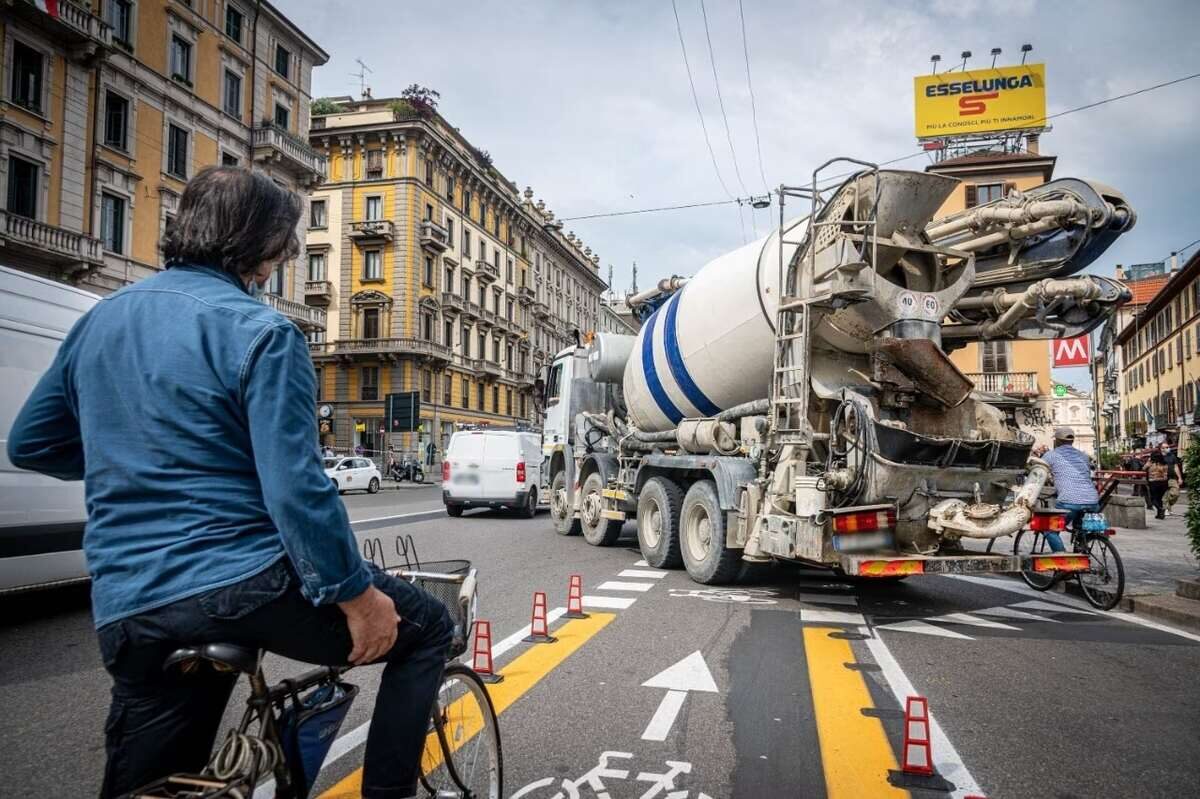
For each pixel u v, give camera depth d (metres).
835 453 6.95
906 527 6.91
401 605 2.10
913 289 7.28
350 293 48.22
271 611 1.72
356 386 48.56
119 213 27.33
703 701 4.51
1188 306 37.56
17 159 23.72
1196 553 7.63
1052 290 6.97
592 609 7.20
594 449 13.22
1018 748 3.82
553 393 14.80
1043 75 33.28
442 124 52.94
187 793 1.67
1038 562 6.85
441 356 50.06
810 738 3.92
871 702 4.53
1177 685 4.94
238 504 1.73
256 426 1.68
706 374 9.37
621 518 11.55
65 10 24.27
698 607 7.36
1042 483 6.84
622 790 3.28
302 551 1.65
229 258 1.93
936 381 6.97
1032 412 7.75
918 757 3.49
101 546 1.71
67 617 6.71
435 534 13.73
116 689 1.80
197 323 1.75
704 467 8.62
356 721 4.17
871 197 7.01
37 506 6.32
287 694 2.07
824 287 7.30
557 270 76.31
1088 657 5.66
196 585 1.66
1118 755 3.74
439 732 2.61
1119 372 59.94
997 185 31.11
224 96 32.41
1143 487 22.84
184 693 1.80
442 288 52.12
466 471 17.20
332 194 48.66
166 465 1.71
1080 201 6.85
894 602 7.88
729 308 8.84
